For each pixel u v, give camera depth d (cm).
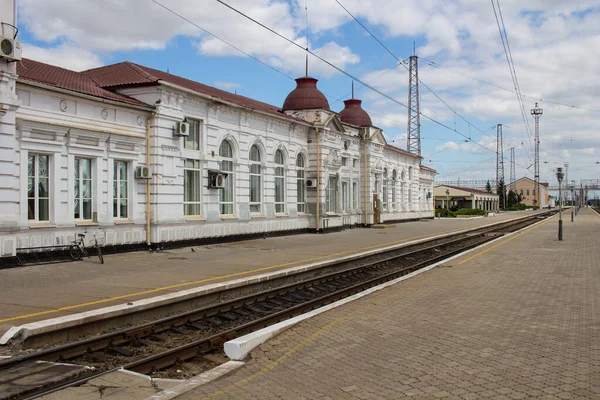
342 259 1847
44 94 1577
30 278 1304
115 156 1823
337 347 749
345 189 3647
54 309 953
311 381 614
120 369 694
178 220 2050
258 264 1655
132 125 1881
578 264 1667
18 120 1493
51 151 1608
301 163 3120
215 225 2288
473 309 987
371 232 3403
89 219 1761
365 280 1670
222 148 2381
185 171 2141
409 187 5275
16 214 1466
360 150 3884
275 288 1330
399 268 1962
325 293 1427
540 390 556
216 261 1720
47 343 812
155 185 1958
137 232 1908
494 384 578
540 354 686
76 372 662
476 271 1527
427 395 553
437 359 677
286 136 2888
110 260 1678
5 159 1419
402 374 624
